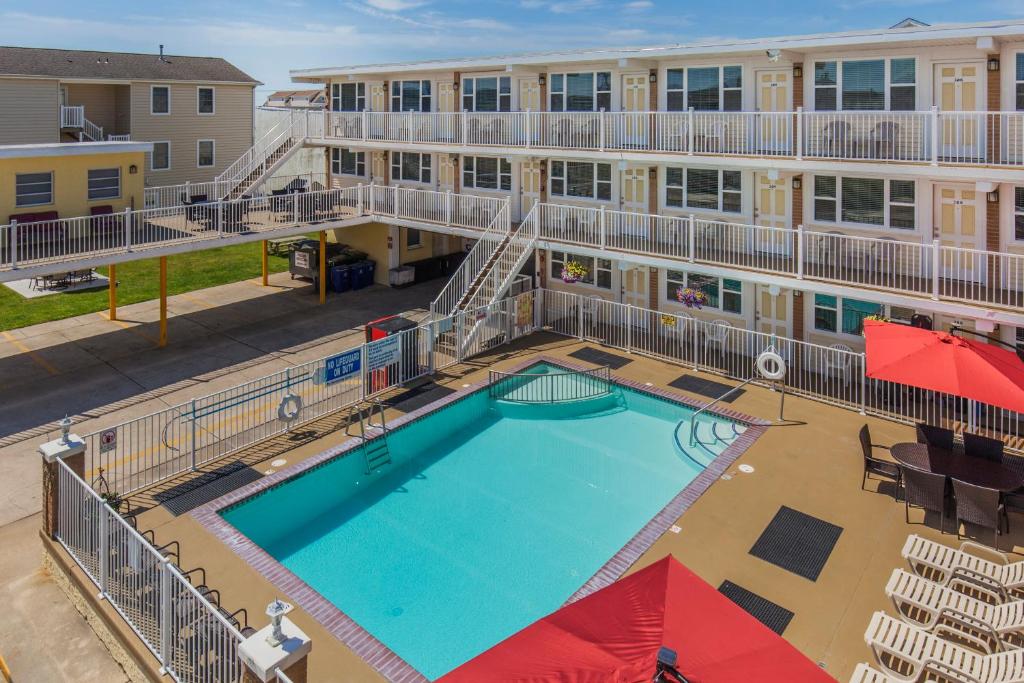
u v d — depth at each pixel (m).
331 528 12.73
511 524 12.89
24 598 10.87
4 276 17.16
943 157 15.79
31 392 18.06
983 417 15.54
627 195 21.59
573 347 20.50
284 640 7.07
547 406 17.64
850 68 17.19
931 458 12.60
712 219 19.95
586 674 5.66
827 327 18.52
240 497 12.84
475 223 23.36
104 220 21.77
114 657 9.71
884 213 17.27
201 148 40.97
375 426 15.56
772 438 15.05
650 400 17.44
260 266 31.09
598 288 22.92
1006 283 15.64
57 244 20.00
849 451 14.48
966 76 15.82
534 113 22.05
